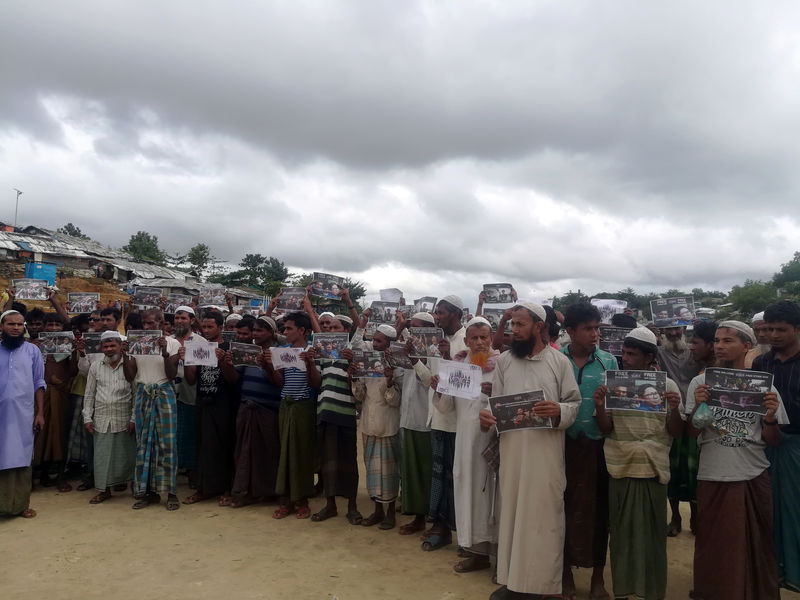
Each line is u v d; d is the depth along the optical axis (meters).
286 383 6.61
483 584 4.86
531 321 4.46
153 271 39.16
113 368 6.94
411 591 4.70
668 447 4.38
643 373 4.19
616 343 6.09
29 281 8.30
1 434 6.11
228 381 6.96
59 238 40.75
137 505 6.71
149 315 7.38
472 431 4.93
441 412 5.38
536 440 4.31
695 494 5.93
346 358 6.12
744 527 4.14
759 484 4.20
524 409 4.22
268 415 6.86
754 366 4.72
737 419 4.16
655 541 4.30
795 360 4.43
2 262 30.36
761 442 4.21
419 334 5.43
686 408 4.37
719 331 4.41
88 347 6.88
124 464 7.00
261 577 4.89
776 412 4.10
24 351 6.46
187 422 7.66
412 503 5.93
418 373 5.42
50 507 6.73
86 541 5.64
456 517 5.02
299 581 4.83
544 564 4.23
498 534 4.72
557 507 4.32
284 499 6.69
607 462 4.38
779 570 4.41
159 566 5.07
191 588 4.64
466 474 4.93
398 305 7.63
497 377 4.71
